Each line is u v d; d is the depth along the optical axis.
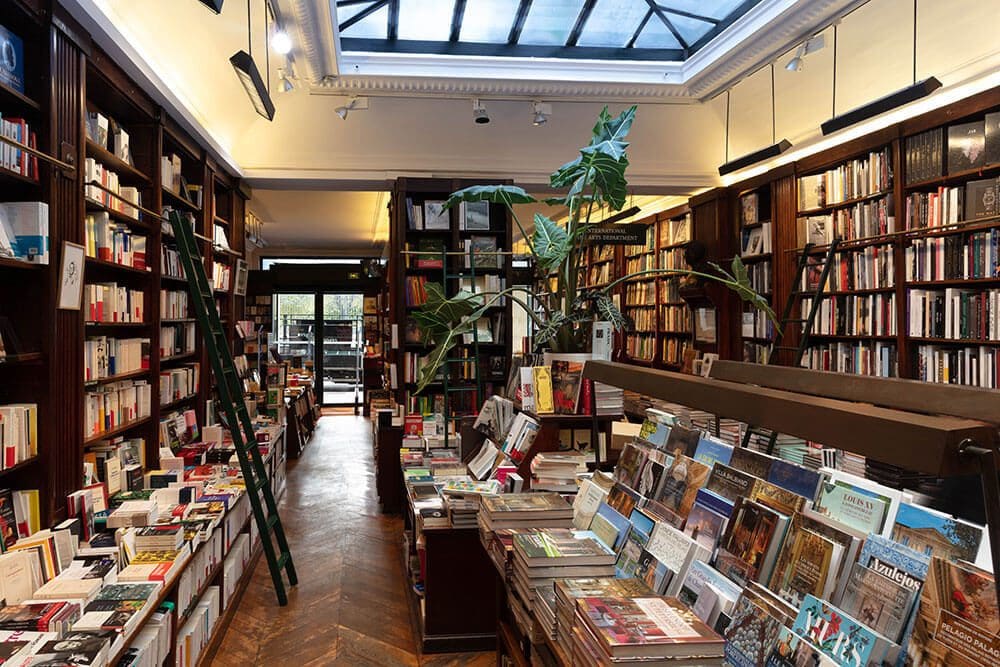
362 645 3.55
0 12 2.83
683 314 8.14
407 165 6.69
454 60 5.56
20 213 2.89
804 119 5.80
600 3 5.04
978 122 4.19
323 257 15.58
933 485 2.05
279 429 6.48
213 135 5.77
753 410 1.19
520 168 6.85
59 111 3.07
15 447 2.80
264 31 4.67
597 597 1.48
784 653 1.16
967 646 0.94
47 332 2.99
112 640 2.09
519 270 7.70
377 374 12.97
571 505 2.43
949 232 4.36
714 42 5.27
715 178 7.14
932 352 4.55
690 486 1.76
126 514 3.17
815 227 5.69
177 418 5.05
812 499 1.43
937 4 4.23
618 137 4.21
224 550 3.78
